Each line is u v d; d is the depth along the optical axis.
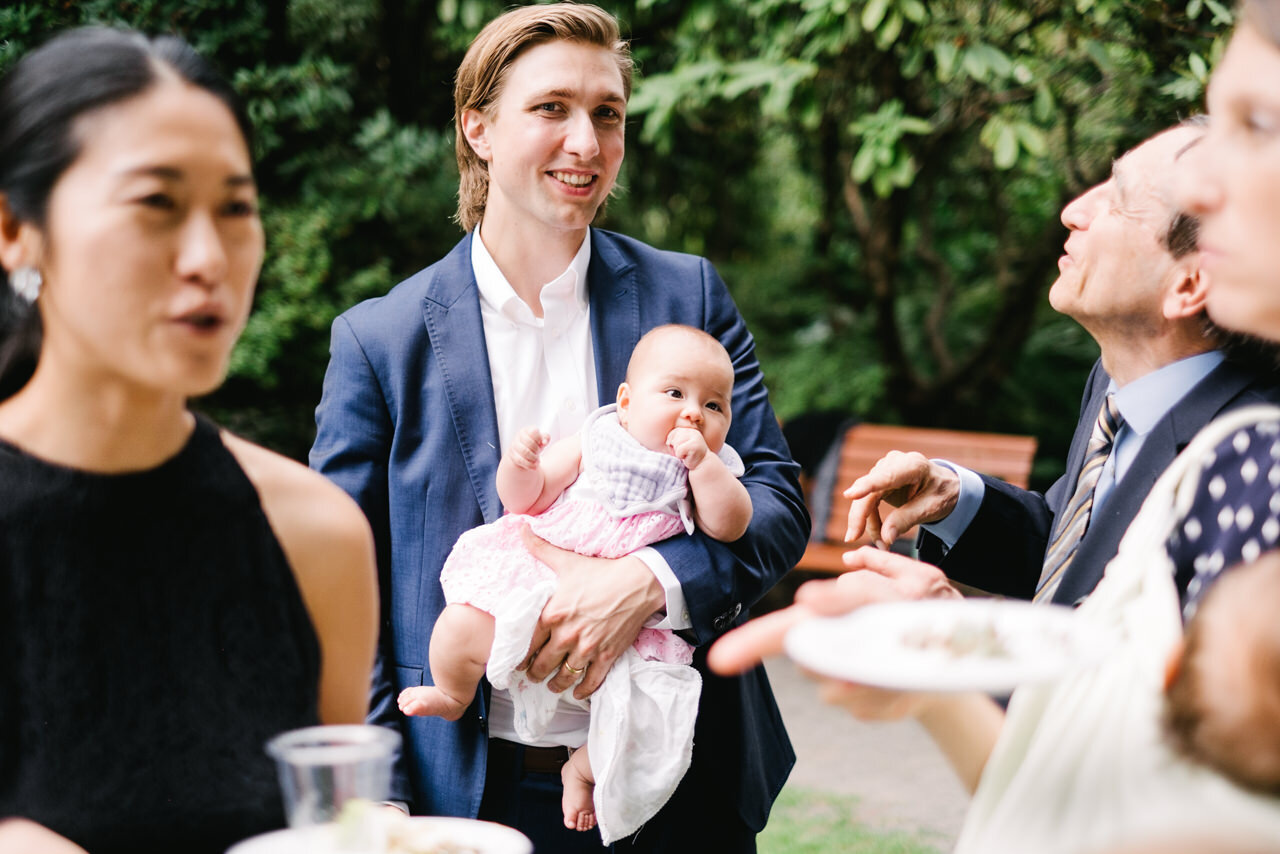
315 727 1.34
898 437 6.90
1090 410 2.18
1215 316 1.21
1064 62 5.07
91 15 4.56
